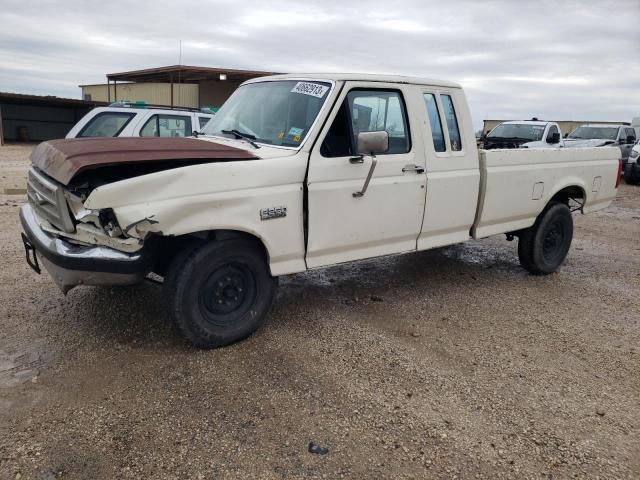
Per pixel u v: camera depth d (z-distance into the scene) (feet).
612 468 9.61
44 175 12.72
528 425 10.77
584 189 21.45
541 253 20.54
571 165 20.65
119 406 10.76
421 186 15.92
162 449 9.56
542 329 15.67
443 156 16.56
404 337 14.64
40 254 12.57
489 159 17.69
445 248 25.08
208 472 9.06
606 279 21.12
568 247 21.75
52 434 9.82
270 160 12.91
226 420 10.46
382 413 10.93
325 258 14.49
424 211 16.21
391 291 18.43
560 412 11.28
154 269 13.58
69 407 10.65
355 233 14.73
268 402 11.12
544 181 19.63
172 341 13.62
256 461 9.37
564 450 10.04
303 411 10.87
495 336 15.01
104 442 9.67
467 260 23.04
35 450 9.37
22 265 19.11
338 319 15.61
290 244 13.47
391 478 9.14
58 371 12.00
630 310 17.58
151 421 10.32
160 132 29.04
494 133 49.80
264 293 13.76
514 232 20.76
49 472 8.89
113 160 11.10
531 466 9.59
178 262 12.37
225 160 12.53
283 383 11.88
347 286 18.74
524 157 18.88
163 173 11.35
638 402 11.83
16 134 112.06
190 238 12.75
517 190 18.75
